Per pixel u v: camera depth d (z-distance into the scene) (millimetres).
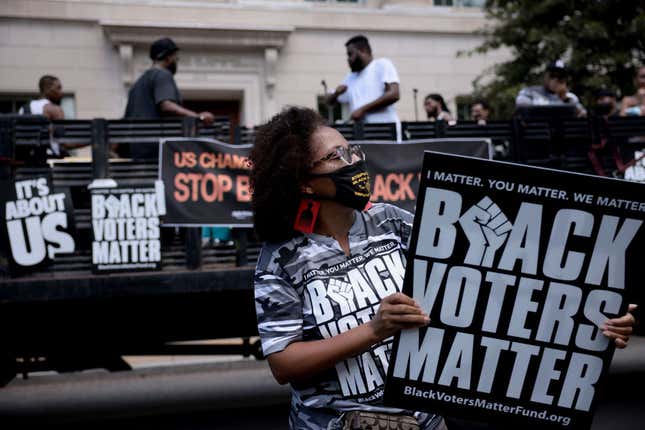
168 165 3660
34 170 3543
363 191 1548
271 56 10023
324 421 1525
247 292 3756
